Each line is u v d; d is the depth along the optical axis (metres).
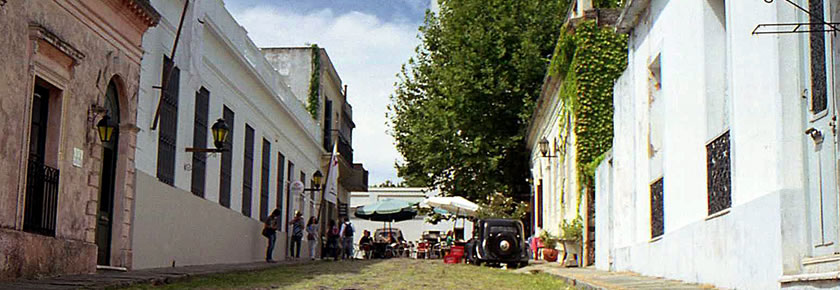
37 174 12.54
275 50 40.03
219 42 22.67
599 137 22.34
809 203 9.07
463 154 34.88
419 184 36.69
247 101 26.31
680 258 13.35
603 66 22.53
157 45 17.98
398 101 37.97
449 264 24.27
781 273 9.11
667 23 14.23
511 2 34.91
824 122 8.68
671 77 14.05
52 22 12.62
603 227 19.31
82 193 14.02
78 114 13.70
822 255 8.71
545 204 30.67
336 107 45.34
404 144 37.72
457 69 34.41
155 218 17.81
